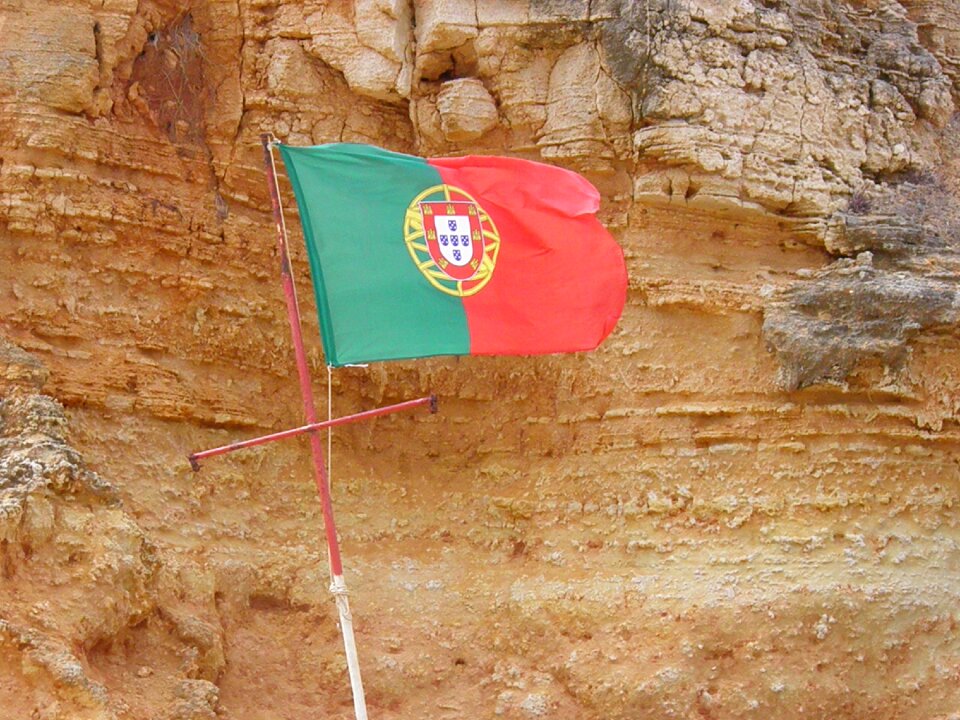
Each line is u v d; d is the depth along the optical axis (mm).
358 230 10156
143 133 12586
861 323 12695
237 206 12906
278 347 12781
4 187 11805
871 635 12133
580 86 13242
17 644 9227
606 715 11797
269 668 11461
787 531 12438
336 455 12867
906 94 14367
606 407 13016
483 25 13234
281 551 12125
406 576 12453
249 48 13203
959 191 14125
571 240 10688
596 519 12711
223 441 12297
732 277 13273
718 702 11812
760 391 12812
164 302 12266
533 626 12266
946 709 12008
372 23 13156
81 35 12234
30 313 11625
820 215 13492
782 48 13609
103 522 10211
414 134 13461
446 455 13203
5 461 10156
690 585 12258
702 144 13023
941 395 12773
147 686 10078
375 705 11688
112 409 11703
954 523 12656
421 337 10070
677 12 13133
